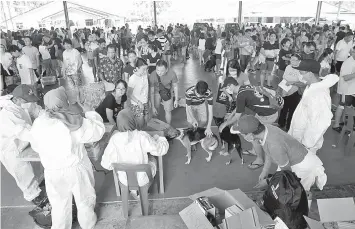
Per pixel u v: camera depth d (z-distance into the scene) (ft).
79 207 8.82
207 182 11.85
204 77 31.35
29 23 85.35
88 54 28.04
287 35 38.01
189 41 53.88
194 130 12.70
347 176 11.96
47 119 7.75
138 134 9.03
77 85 21.47
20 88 9.58
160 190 11.17
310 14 65.82
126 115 9.29
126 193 9.43
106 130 11.29
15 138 9.44
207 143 12.61
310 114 10.28
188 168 12.91
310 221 7.68
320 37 34.14
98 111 12.53
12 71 22.20
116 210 10.30
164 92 14.94
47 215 9.31
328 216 8.24
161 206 10.47
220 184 11.69
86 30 60.13
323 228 7.59
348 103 15.58
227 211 8.24
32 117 10.85
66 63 22.74
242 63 29.50
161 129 12.15
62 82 28.58
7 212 10.34
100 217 9.95
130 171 8.90
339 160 13.20
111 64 16.81
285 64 21.34
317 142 10.80
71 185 8.37
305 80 10.57
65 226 8.93
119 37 50.08
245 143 15.19
